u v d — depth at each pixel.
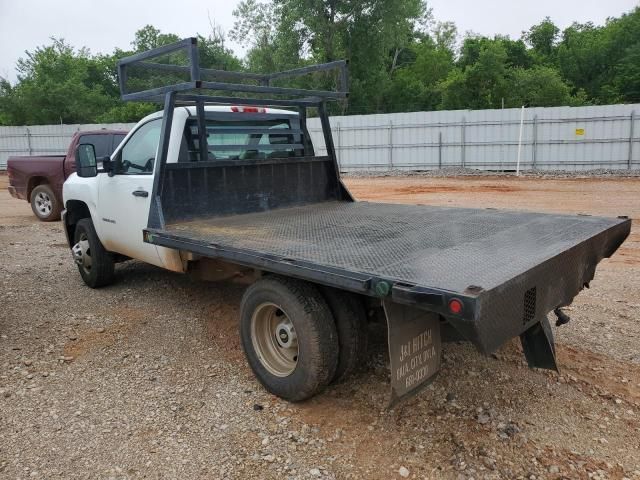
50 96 44.91
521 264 2.85
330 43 39.34
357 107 43.72
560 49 53.53
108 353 4.45
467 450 3.07
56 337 4.76
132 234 5.16
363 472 2.91
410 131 25.55
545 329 3.40
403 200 15.52
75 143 10.64
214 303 5.55
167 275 6.59
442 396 3.64
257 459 3.04
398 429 3.28
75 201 6.20
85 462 3.04
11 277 6.66
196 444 3.19
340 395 3.68
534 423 3.32
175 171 4.64
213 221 4.74
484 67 39.72
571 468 2.90
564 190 17.27
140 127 5.26
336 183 6.03
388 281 2.62
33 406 3.63
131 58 4.80
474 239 3.65
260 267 3.32
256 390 3.80
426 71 53.66
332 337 3.36
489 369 4.00
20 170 11.81
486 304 2.37
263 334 3.73
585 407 3.50
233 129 5.19
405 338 2.91
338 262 3.02
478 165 24.62
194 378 4.01
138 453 3.11
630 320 4.99
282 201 5.49
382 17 39.12
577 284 3.45
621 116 21.86
